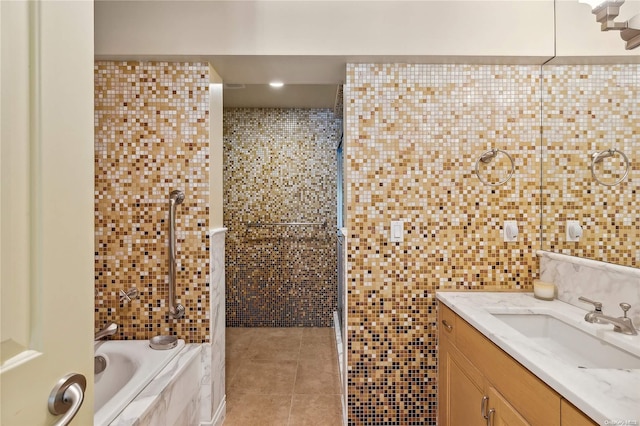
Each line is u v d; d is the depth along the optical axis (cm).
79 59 63
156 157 196
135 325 198
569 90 179
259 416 214
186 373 176
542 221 195
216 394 205
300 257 374
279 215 373
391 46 185
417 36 185
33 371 52
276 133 372
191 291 197
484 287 199
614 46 152
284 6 185
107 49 183
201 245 197
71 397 57
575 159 173
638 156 141
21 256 51
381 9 186
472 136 198
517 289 198
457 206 198
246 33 185
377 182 198
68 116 60
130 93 195
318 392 242
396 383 199
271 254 374
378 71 196
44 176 54
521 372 112
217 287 208
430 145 197
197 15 184
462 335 161
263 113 372
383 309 199
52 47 56
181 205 197
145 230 197
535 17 185
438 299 192
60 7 58
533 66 197
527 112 197
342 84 236
